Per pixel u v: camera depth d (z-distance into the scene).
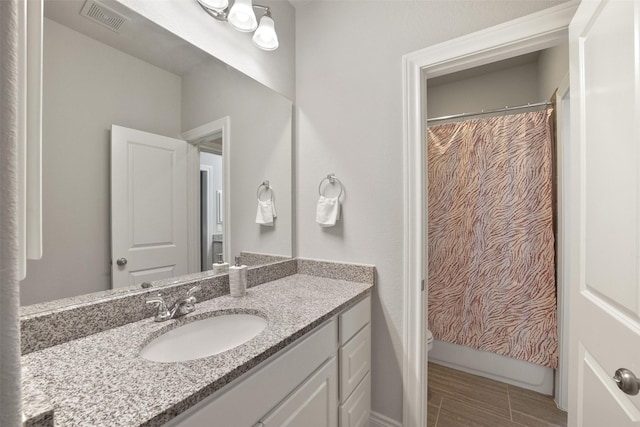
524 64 2.54
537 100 2.47
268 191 1.66
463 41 1.33
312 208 1.76
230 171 1.45
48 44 0.88
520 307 1.96
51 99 0.88
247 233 1.54
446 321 2.21
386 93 1.53
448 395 1.90
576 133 0.97
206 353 1.06
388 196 1.53
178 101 1.23
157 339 0.95
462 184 2.16
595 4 0.84
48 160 0.88
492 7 1.29
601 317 0.81
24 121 0.34
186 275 1.27
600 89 0.82
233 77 1.45
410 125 1.45
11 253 0.27
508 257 2.00
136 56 1.08
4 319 0.26
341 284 1.54
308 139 1.78
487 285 2.07
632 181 0.67
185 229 1.27
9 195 0.27
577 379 0.96
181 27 1.21
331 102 1.70
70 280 0.91
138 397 0.60
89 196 0.97
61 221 0.90
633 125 0.66
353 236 1.63
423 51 1.42
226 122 1.43
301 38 1.81
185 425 0.62
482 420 1.67
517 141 1.99
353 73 1.63
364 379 1.44
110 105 1.02
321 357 1.10
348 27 1.65
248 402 0.78
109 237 1.01
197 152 1.31
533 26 1.19
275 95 1.69
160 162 1.17
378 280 1.55
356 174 1.62
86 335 0.90
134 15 1.07
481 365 2.12
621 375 0.64
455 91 2.85
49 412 0.38
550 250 1.88
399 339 1.50
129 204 1.07
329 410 1.15
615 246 0.74
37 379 0.67
